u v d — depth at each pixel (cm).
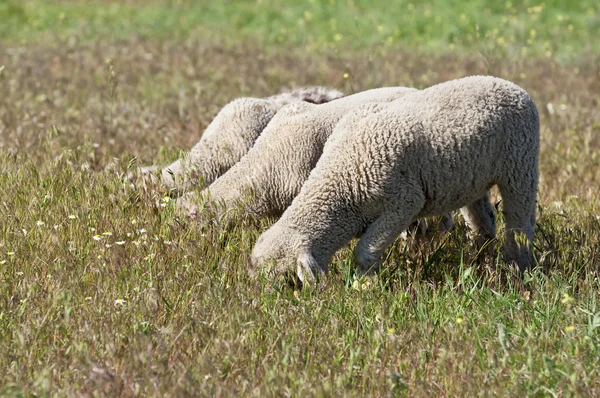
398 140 2220
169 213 2452
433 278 2280
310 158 2494
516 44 6203
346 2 8312
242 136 2836
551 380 1686
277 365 1736
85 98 4591
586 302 2078
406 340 1842
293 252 2206
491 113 2277
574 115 4225
